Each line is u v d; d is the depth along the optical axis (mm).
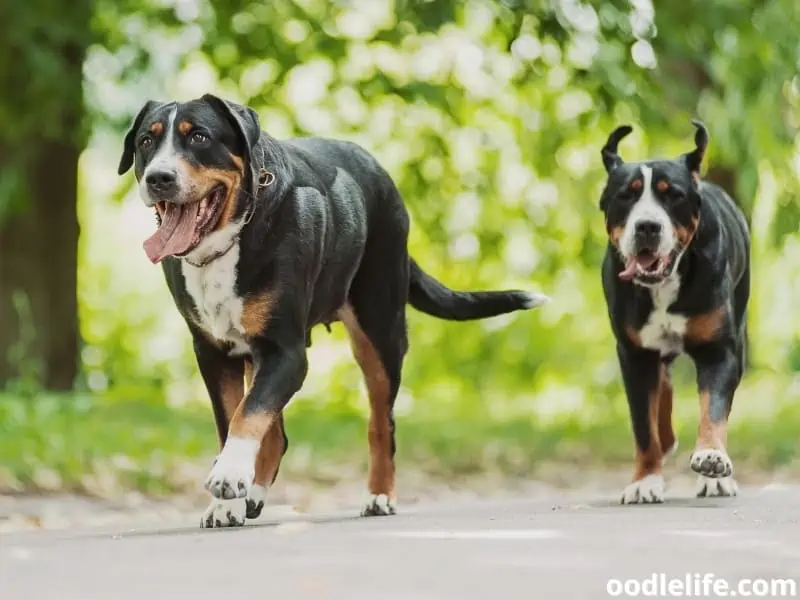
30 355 18359
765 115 18688
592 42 17156
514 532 7020
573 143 19484
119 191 19344
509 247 24141
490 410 23375
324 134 19438
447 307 9602
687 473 13875
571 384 27125
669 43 17234
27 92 16641
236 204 7660
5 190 17719
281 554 6215
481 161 20438
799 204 19812
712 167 20688
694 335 9422
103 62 18359
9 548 6914
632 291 9438
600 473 14781
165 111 7680
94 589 5375
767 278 26344
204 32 17906
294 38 18438
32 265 18594
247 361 8602
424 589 5199
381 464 8852
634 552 6172
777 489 10648
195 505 11734
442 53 18594
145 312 30250
